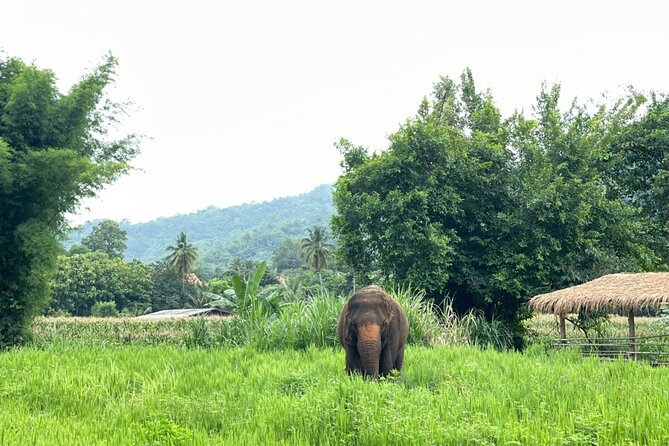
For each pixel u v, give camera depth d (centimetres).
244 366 1402
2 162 2017
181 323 3506
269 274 8738
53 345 1873
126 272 7281
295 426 823
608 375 1275
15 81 2180
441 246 2383
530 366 1297
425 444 720
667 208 2903
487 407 873
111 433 817
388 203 2470
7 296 2173
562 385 1059
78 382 1142
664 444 697
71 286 6706
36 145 2241
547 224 2525
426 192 2425
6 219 2180
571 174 2628
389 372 1143
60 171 2080
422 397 917
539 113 2945
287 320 1914
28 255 2141
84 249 8556
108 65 2361
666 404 852
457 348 1712
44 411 980
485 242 2586
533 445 701
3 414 903
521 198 2533
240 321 2077
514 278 2441
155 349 1711
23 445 727
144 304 7275
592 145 2855
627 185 3014
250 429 825
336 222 2670
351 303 1162
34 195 2150
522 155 2784
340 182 2658
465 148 2667
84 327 3431
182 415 914
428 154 2562
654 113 2912
